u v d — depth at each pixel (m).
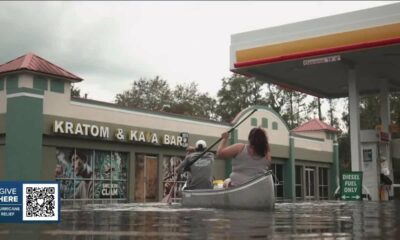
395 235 3.60
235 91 56.91
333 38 15.33
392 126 20.17
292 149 33.75
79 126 20.39
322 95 23.61
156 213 6.48
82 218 5.48
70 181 20.50
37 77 19.23
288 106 57.00
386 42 14.48
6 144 19.02
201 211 7.05
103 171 22.02
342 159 52.69
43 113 19.33
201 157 9.17
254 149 7.77
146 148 23.89
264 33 16.59
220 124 28.25
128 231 3.94
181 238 3.42
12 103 18.95
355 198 16.33
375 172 17.48
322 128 38.25
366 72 19.28
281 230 3.99
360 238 3.41
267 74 19.05
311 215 6.08
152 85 54.25
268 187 7.46
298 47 15.88
